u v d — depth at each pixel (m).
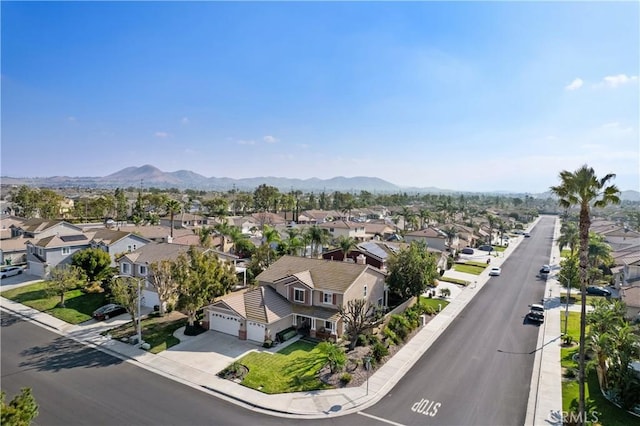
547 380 28.03
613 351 25.75
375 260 53.28
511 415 23.48
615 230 94.50
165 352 31.89
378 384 27.06
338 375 27.92
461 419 23.05
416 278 43.69
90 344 33.53
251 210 159.50
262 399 24.89
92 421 22.31
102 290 47.78
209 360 30.47
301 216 132.62
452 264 71.75
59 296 46.00
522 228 147.00
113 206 119.06
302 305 37.78
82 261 49.53
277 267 42.69
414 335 36.75
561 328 39.56
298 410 23.70
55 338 34.81
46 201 106.31
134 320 35.88
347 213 154.88
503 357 32.00
